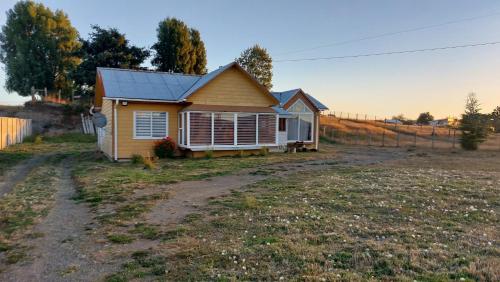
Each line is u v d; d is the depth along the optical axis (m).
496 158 22.39
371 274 4.50
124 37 39.97
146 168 15.15
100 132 23.62
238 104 20.66
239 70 20.42
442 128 55.50
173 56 43.31
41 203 9.12
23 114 38.94
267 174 13.60
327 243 5.71
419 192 9.33
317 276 4.43
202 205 8.65
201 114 19.34
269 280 4.41
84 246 6.03
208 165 15.89
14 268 5.18
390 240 5.84
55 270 5.08
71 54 43.44
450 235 6.09
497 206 8.05
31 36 48.69
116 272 4.92
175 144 19.66
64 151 23.64
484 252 5.26
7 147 24.42
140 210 8.23
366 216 7.34
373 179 11.65
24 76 47.97
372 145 34.62
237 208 8.16
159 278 4.64
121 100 18.19
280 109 25.08
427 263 4.81
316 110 26.92
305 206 8.16
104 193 10.07
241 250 5.45
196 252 5.48
